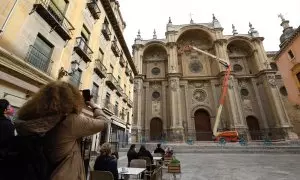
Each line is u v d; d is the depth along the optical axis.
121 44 23.70
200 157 16.20
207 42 41.19
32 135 1.09
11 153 1.02
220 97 34.16
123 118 23.11
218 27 39.12
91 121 1.34
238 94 34.41
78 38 12.11
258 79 35.69
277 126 30.45
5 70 6.77
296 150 18.08
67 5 11.27
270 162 12.30
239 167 10.46
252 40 38.31
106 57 17.89
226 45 37.75
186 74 38.22
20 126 1.13
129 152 7.66
